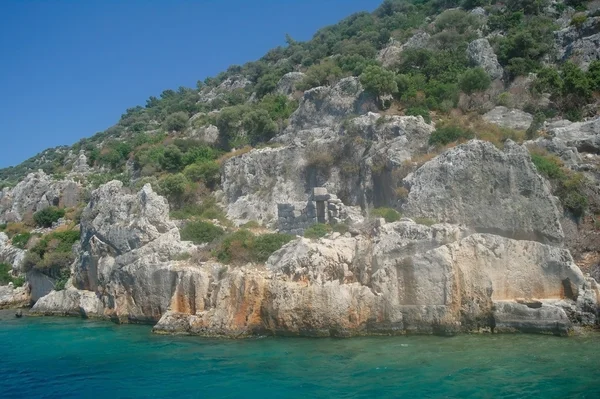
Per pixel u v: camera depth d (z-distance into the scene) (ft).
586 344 76.48
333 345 82.02
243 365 75.00
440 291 85.40
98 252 131.75
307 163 151.94
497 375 65.10
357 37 278.05
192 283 101.09
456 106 162.91
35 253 164.14
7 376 77.41
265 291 92.12
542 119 138.00
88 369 80.07
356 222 105.19
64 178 267.39
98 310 128.16
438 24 223.71
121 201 132.26
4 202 266.77
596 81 148.25
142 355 85.15
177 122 274.98
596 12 185.16
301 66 286.87
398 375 66.69
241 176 164.04
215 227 131.64
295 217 119.44
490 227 95.45
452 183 100.37
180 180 168.66
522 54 180.96
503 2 232.94
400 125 137.28
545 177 105.50
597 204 105.09
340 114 172.35
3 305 162.30
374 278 88.58
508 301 85.71
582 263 95.71
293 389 63.93
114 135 359.66
